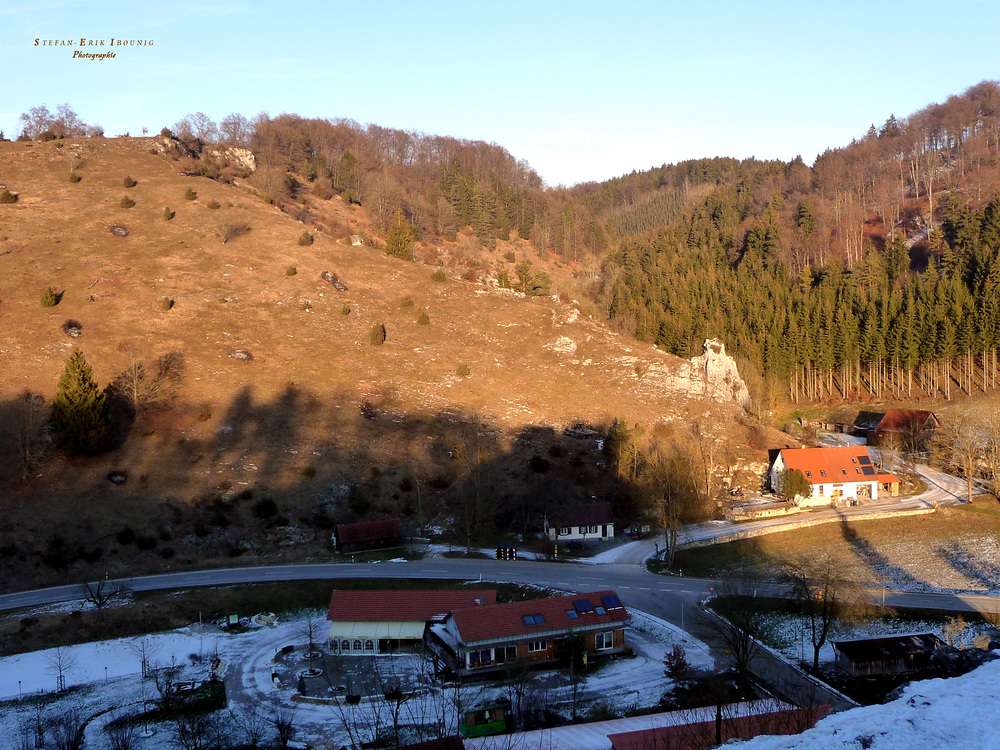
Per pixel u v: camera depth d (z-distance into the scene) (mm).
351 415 114562
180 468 96188
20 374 104625
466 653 59375
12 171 174375
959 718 23578
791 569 82438
